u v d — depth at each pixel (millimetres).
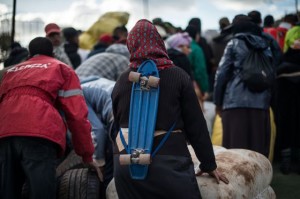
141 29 3086
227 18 8461
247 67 5141
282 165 6023
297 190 5355
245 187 3477
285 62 6055
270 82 5180
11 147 3447
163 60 3053
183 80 3020
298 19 8578
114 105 3178
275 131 5898
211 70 8734
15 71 3686
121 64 5527
